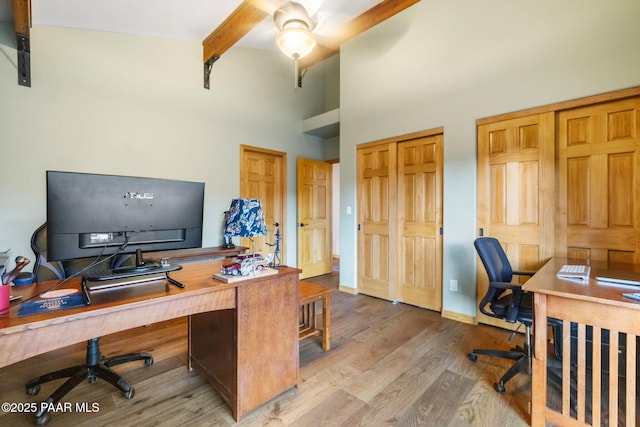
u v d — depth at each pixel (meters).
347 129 4.01
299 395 1.80
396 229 3.55
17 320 1.02
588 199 2.38
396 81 3.47
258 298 1.64
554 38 2.45
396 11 3.40
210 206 3.86
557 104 2.45
